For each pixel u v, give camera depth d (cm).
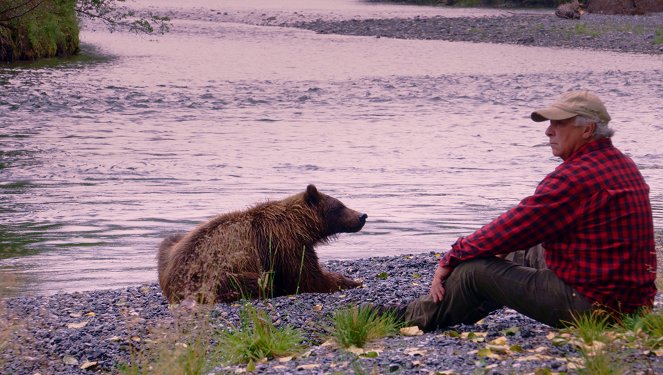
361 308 873
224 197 2111
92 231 1756
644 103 3881
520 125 3372
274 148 2852
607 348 685
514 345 738
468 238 767
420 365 710
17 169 2445
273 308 1018
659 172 2427
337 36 7650
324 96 4184
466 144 2953
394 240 1692
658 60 5747
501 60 5781
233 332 872
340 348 823
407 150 2834
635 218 715
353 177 2391
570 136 732
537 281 746
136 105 3822
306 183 2303
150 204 2023
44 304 1153
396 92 4325
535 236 729
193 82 4641
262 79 4816
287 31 8181
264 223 1134
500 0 10600
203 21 9281
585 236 718
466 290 781
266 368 767
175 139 3014
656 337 708
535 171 2495
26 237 1695
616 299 726
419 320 843
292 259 1130
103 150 2770
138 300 1168
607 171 716
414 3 11494
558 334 766
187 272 1083
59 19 5862
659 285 1009
